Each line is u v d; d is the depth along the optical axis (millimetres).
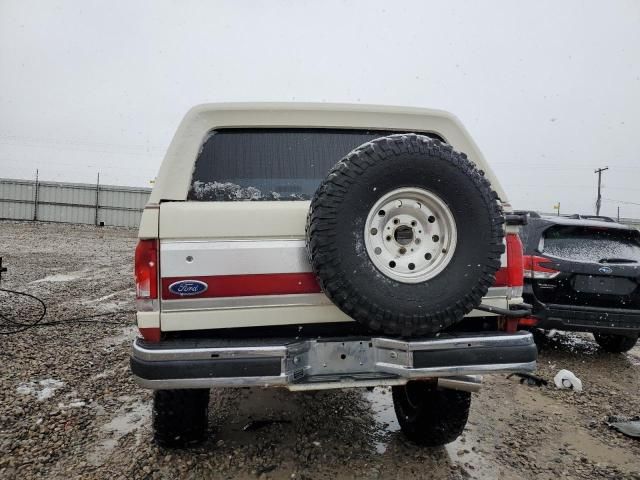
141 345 2164
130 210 28891
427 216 2293
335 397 3781
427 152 2193
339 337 2270
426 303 2154
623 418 3578
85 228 26094
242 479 2547
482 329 2646
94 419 3260
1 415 3248
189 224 2250
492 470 2752
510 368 2287
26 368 4227
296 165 2637
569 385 4211
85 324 5941
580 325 4699
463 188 2227
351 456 2832
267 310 2305
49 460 2697
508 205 2691
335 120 2684
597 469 2816
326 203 2100
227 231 2277
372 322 2137
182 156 2467
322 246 2090
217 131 2615
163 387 2076
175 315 2236
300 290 2326
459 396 2768
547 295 4789
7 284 8633
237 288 2275
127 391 3785
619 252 4973
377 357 2254
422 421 2891
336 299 2117
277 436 3062
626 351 5461
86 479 2508
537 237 5012
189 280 2240
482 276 2240
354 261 2107
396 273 2217
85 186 28641
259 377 2102
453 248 2250
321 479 2572
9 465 2623
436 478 2627
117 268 11227
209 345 2152
